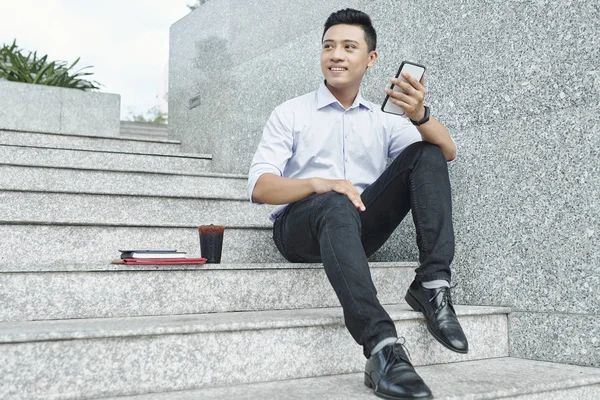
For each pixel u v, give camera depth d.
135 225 2.08
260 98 3.36
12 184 2.57
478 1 2.06
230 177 3.04
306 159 1.90
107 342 1.28
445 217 1.61
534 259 1.84
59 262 1.95
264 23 3.36
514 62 1.93
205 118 3.97
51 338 1.22
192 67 4.20
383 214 1.77
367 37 1.84
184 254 1.76
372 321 1.33
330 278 1.41
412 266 2.05
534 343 1.81
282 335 1.48
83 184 2.71
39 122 4.54
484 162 2.00
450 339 1.53
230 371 1.40
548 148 1.82
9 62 5.18
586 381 1.52
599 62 1.69
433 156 1.66
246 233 2.27
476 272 2.01
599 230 1.67
